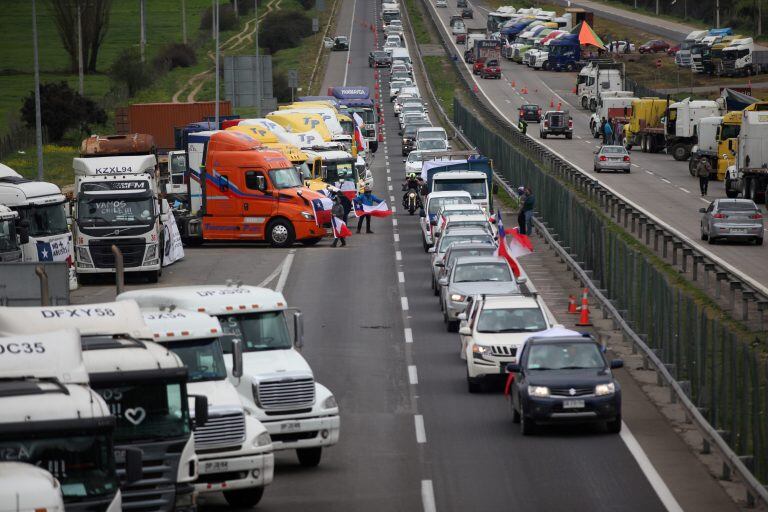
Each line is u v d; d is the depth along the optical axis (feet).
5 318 147.13
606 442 191.11
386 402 226.17
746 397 173.27
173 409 141.90
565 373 197.36
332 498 164.55
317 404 180.14
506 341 230.48
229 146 453.99
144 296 193.16
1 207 318.04
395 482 171.83
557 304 322.55
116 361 140.26
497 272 300.40
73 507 118.52
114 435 139.13
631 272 274.57
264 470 160.15
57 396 120.47
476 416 213.05
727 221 418.10
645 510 154.20
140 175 384.06
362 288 360.69
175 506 140.87
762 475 167.84
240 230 453.99
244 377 179.22
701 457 180.96
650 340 252.01
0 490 105.29
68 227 353.72
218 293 191.52
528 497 161.48
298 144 556.92
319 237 458.50
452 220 385.50
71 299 345.72
